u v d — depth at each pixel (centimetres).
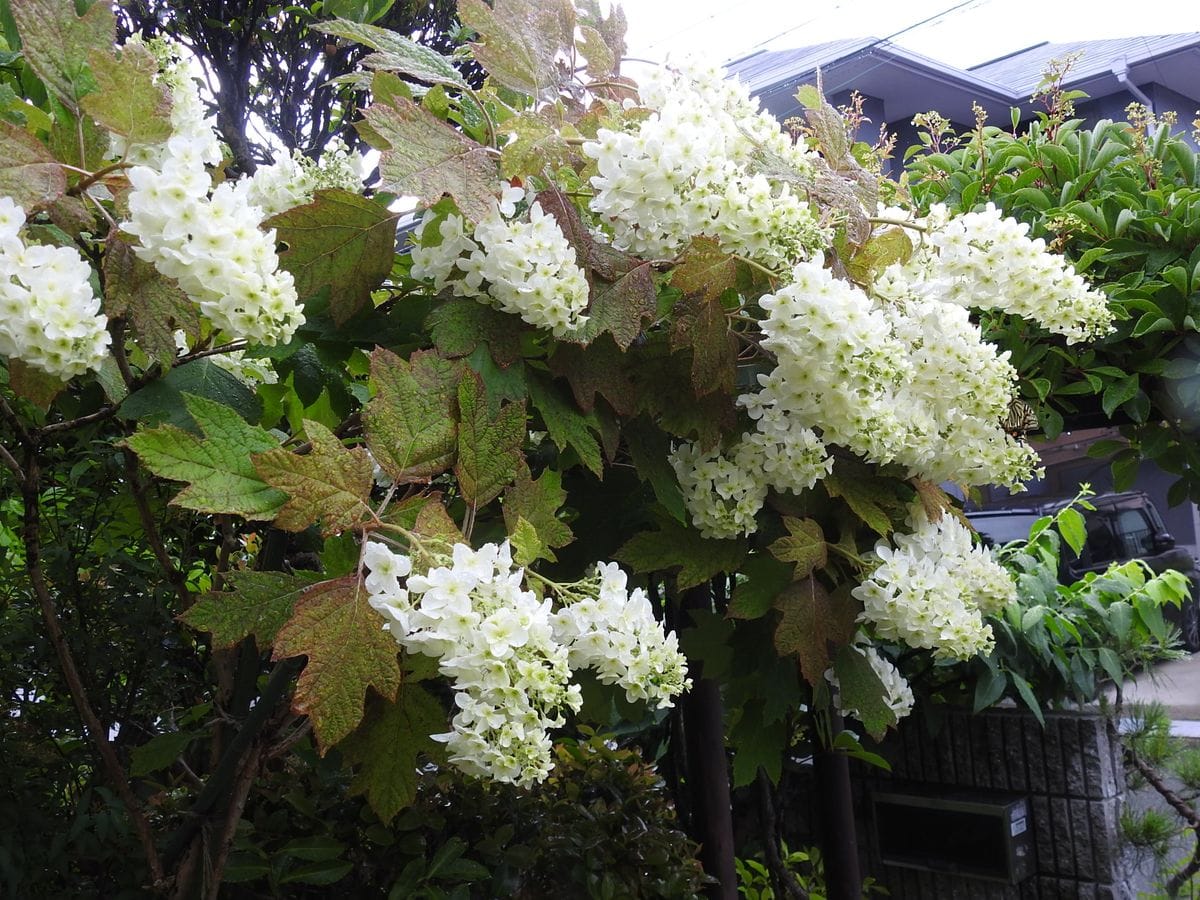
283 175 165
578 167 150
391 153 125
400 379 117
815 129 173
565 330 135
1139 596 289
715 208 139
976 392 167
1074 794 283
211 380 133
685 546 162
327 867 166
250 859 164
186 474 105
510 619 103
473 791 187
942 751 304
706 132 144
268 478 105
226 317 107
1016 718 293
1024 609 282
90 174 111
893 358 147
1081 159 271
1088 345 250
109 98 108
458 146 131
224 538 173
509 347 137
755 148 155
